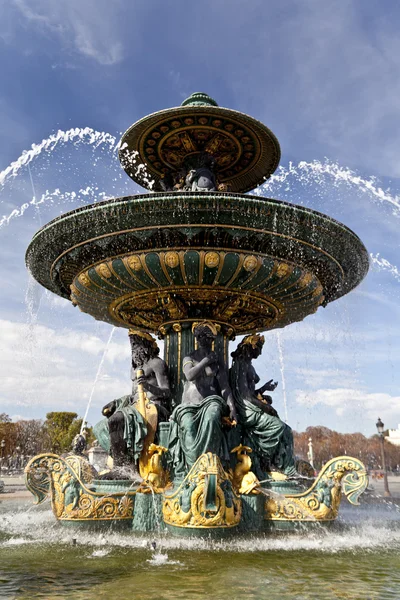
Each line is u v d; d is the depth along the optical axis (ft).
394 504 35.45
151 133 29.01
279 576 14.16
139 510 22.34
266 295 26.40
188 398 23.70
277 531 21.57
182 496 20.11
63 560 16.21
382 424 67.05
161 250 23.47
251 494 21.99
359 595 12.28
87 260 25.39
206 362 23.59
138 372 25.45
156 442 24.12
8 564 15.69
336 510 22.59
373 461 146.61
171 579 13.71
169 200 21.42
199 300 26.25
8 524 23.56
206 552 17.43
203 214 21.89
